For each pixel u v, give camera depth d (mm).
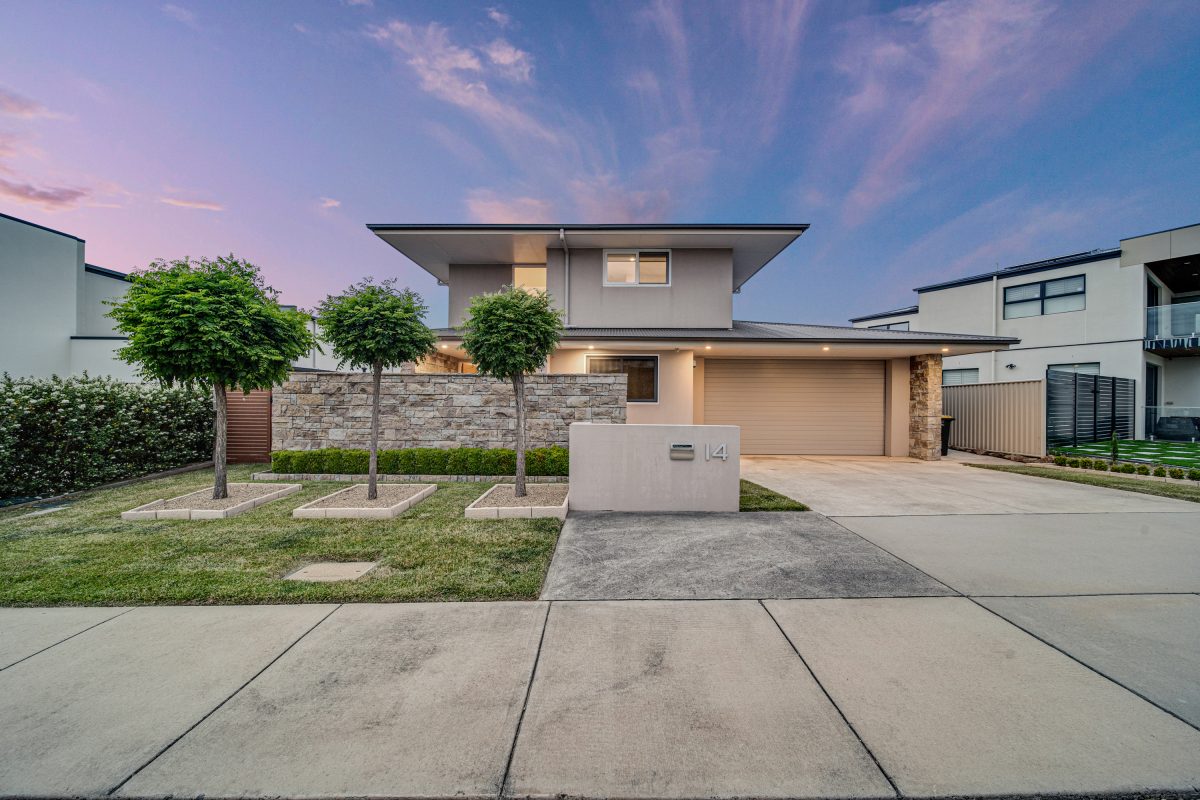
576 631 2854
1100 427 13258
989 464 10398
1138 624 2951
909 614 3088
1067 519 5520
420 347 6359
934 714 2090
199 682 2324
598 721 2041
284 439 8570
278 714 2082
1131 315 14500
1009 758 1832
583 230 10438
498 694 2230
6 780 1727
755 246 11336
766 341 9672
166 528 4984
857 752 1865
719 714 2090
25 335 11750
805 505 6227
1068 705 2154
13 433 5934
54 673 2395
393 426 8578
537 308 6312
